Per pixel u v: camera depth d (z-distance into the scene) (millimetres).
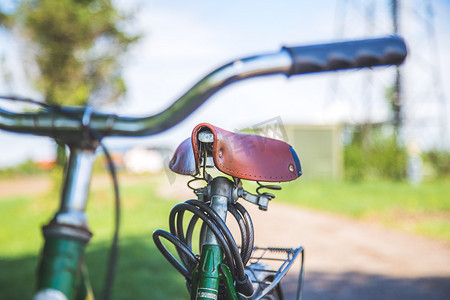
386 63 877
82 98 13633
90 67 14453
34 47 13531
